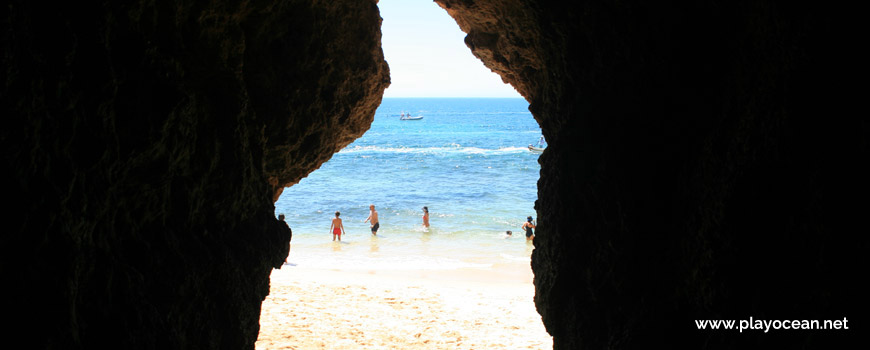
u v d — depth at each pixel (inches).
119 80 142.9
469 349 382.9
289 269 603.5
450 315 457.1
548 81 263.7
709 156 181.2
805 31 147.3
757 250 160.2
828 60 145.1
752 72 167.9
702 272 177.8
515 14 256.1
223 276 185.8
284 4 217.5
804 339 145.2
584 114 236.2
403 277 589.0
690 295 185.8
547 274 259.6
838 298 138.4
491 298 509.4
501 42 285.1
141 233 161.3
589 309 233.5
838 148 143.3
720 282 169.3
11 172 109.7
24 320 112.5
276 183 264.8
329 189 1349.7
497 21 274.1
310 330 403.9
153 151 153.9
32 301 114.3
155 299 158.6
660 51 200.7
